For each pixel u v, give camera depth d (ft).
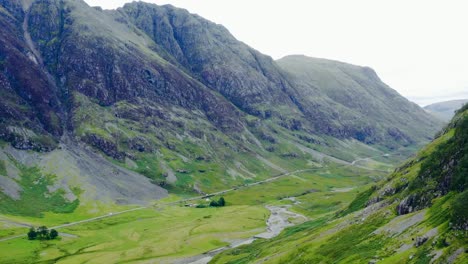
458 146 365.20
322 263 343.05
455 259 226.38
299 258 383.04
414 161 499.10
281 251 451.53
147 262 577.43
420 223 307.99
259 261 444.55
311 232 503.20
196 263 570.05
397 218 354.54
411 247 276.62
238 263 499.51
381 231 340.18
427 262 242.17
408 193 392.06
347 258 318.45
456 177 332.19
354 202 570.46
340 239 379.96
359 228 384.47
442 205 312.29
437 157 388.57
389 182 506.89
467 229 246.68
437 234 265.13
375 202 477.36
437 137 519.60
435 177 368.68
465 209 257.96
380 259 284.61
